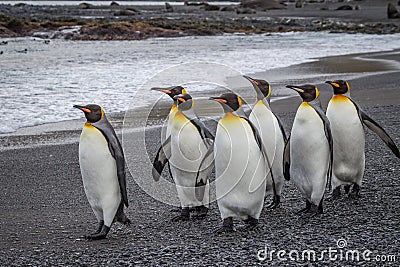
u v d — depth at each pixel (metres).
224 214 5.86
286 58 24.25
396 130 10.76
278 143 6.46
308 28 46.66
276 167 6.54
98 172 5.55
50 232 6.14
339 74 19.03
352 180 6.99
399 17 57.41
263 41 34.88
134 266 5.01
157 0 182.25
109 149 5.54
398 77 18.22
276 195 6.71
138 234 5.97
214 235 5.80
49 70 20.19
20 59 23.97
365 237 5.54
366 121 7.03
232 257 5.13
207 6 76.19
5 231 6.19
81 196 7.60
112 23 39.16
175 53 26.36
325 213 6.41
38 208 7.07
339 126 6.76
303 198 7.23
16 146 10.32
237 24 47.12
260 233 5.80
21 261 5.24
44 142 10.63
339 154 6.86
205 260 5.09
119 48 29.58
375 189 7.36
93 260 5.20
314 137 6.07
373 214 6.31
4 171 8.76
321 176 6.19
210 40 35.78
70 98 14.77
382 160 8.81
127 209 6.92
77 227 6.32
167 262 5.07
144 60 23.30
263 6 81.62
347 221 6.08
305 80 17.62
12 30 39.03
